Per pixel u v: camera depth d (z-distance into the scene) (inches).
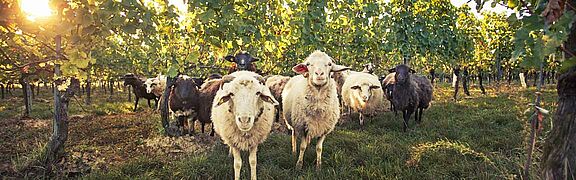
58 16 101.7
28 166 225.3
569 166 95.7
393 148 250.8
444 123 357.7
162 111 335.0
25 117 501.0
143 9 118.9
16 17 99.0
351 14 416.2
